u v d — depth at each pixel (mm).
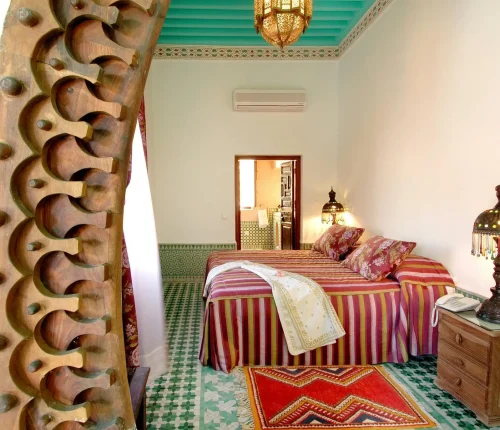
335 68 5199
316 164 5293
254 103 5004
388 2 3658
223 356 2627
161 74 5055
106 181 563
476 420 2043
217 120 5156
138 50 548
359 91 4449
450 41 2719
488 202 2383
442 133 2844
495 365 1940
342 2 4129
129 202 2318
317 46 5133
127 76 550
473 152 2508
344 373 2592
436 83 2904
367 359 2730
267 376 2543
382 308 2721
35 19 508
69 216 552
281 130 5223
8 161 522
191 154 5160
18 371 550
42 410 562
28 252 541
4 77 514
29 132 529
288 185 5879
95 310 576
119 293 591
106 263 571
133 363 1875
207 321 2682
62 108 537
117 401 596
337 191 5293
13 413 550
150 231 2396
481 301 2428
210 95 5125
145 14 550
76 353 558
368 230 4242
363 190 4371
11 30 513
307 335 2639
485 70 2379
